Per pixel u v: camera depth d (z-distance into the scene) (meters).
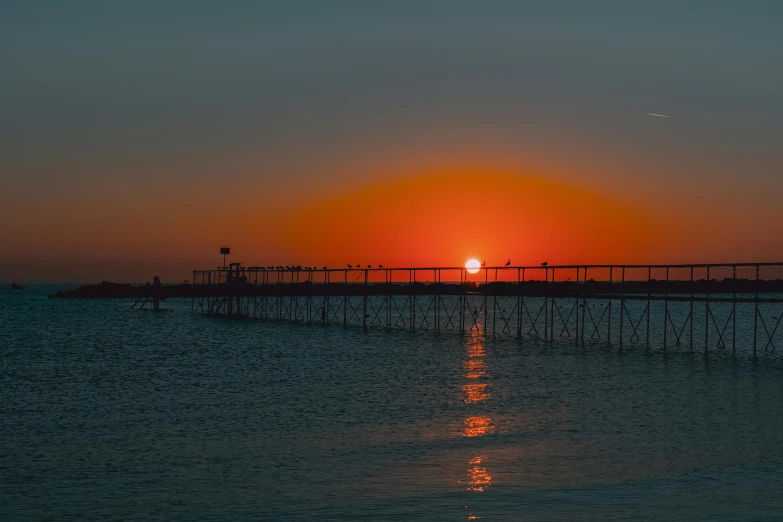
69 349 59.12
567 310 128.75
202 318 103.38
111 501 18.67
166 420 28.50
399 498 18.44
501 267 62.78
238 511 17.77
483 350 55.62
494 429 26.23
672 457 21.92
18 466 21.89
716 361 46.62
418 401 32.38
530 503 17.84
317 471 21.02
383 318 104.69
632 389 35.25
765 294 123.00
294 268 99.31
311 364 47.31
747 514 16.77
